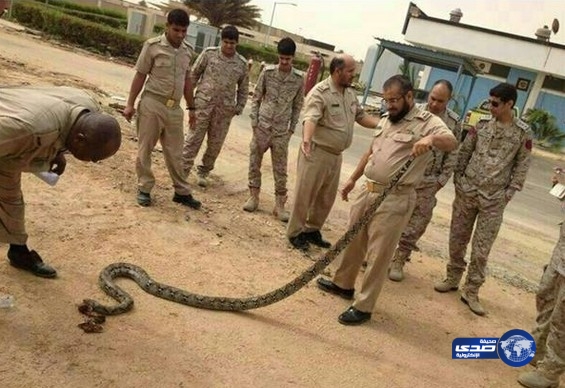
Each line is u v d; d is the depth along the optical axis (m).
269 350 4.19
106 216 5.79
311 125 5.73
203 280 5.05
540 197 14.05
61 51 21.34
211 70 7.34
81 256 4.83
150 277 4.79
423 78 32.03
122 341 3.80
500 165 5.55
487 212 5.67
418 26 30.98
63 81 13.02
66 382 3.27
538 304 4.98
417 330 5.16
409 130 4.78
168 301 4.52
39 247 4.76
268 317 4.71
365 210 5.02
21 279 4.21
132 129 9.80
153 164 8.20
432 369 4.52
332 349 4.44
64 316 3.89
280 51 6.95
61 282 4.32
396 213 4.73
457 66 24.08
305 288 5.49
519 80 30.11
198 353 3.90
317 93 5.91
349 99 6.18
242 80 7.60
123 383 3.39
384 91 4.79
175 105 6.30
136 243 5.39
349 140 6.25
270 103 7.07
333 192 6.52
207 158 7.84
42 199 5.74
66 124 3.50
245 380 3.74
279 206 7.38
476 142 5.75
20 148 3.43
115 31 26.27
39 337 3.60
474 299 5.90
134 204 6.34
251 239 6.38
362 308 4.95
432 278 6.61
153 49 6.06
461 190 5.81
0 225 4.06
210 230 6.28
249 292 5.05
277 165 7.26
